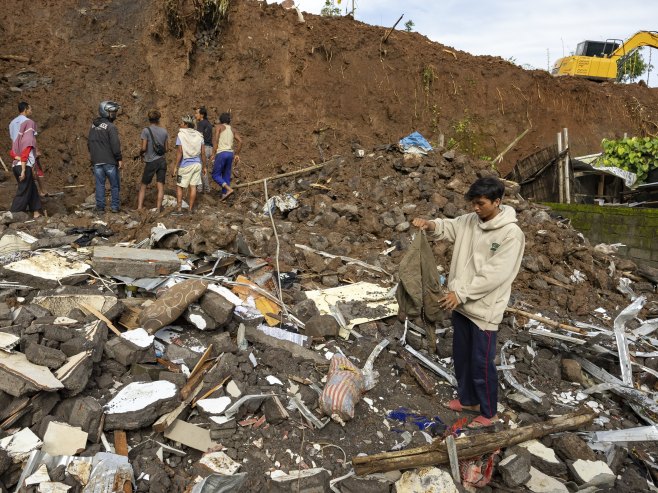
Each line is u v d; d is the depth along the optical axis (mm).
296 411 3797
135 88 10984
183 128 7887
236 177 10352
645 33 17578
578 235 8328
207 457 3324
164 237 5789
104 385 3699
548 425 3889
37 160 7562
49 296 4262
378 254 6676
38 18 11289
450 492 3320
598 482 3590
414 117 13453
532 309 6086
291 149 11367
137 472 3166
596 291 6836
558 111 15125
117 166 7832
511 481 3477
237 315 4578
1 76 10188
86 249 5695
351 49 13156
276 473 3309
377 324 5125
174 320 4355
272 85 12148
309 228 7473
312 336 4727
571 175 10977
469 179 9000
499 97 14555
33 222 6773
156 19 11398
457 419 4125
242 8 12219
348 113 12781
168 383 3646
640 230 8516
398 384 4480
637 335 5742
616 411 4504
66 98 10375
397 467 3383
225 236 5426
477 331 3723
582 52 17641
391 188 8625
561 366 4961
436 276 4207
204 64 11711
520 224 8211
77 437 3150
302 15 13062
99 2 11859
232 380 3895
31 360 3438
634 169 11328
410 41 14094
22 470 2945
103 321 4059
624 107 15828
